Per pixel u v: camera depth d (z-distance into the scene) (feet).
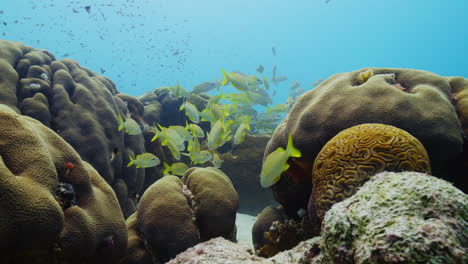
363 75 14.39
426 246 4.05
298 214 14.33
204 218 13.57
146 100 34.12
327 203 9.00
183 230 12.95
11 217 7.06
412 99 12.25
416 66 367.86
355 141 9.62
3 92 17.72
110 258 10.37
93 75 26.45
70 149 10.37
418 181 5.37
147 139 26.91
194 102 34.27
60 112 19.80
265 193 28.19
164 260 12.92
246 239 19.49
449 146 11.53
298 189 14.55
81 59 235.81
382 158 8.82
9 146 8.23
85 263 9.69
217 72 345.51
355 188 8.64
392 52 372.17
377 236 4.52
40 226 7.52
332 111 12.96
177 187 14.46
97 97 21.86
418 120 11.65
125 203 21.66
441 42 342.23
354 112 12.40
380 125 10.17
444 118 11.75
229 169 28.60
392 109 11.94
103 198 10.82
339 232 5.31
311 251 6.82
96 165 19.38
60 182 9.63
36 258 8.11
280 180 14.96
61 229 8.21
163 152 27.12
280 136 15.87
